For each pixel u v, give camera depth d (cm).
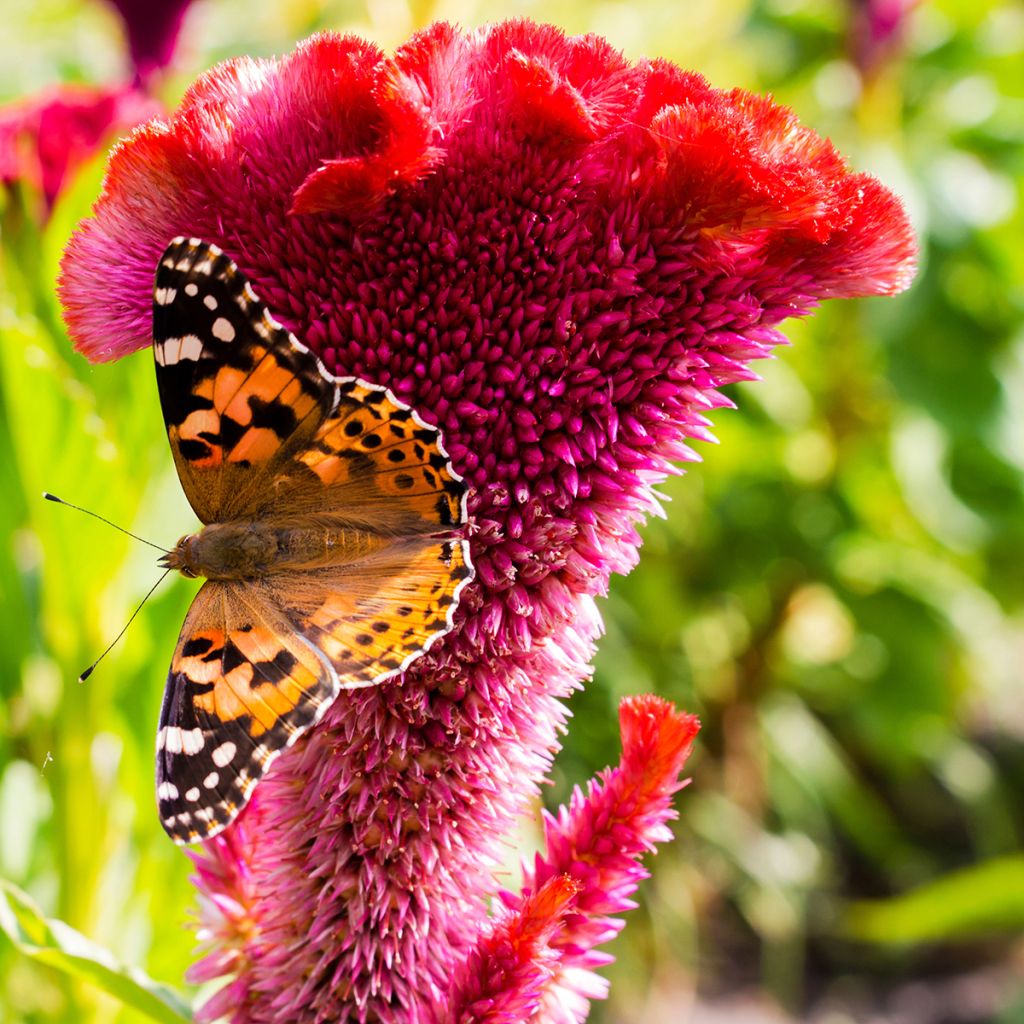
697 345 31
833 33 67
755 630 74
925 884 82
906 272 31
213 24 63
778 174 30
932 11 71
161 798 31
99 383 40
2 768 42
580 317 31
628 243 30
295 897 32
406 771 32
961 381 65
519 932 31
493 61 31
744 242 31
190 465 32
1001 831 84
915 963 79
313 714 31
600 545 31
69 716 40
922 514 71
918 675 75
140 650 41
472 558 31
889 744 77
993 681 85
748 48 69
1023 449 66
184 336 31
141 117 41
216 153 30
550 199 30
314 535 32
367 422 30
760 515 72
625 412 31
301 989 32
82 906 40
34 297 40
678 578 71
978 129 69
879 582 73
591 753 62
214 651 32
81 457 39
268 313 30
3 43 66
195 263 30
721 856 75
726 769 74
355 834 32
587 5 59
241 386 32
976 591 76
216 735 31
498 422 31
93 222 31
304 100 30
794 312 31
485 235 30
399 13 46
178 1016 34
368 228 30
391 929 32
